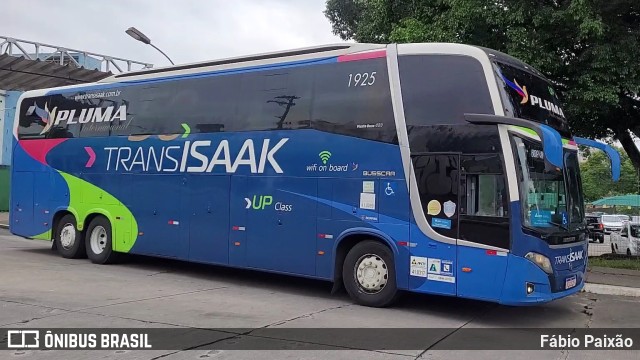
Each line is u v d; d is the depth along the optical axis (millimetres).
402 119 8383
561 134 8773
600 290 10805
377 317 7953
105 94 12562
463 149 7914
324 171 9086
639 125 14805
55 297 8531
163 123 11414
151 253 11383
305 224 9242
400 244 8297
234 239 10102
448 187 7977
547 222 7816
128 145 11961
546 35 11867
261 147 9859
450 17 12477
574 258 8195
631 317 8656
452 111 8070
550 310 9102
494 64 7992
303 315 7898
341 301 9133
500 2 12094
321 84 9289
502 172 7602
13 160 14234
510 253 7469
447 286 7895
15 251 14469
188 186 10844
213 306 8328
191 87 11047
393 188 8391
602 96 11523
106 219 12320
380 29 14711
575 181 8852
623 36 11711
